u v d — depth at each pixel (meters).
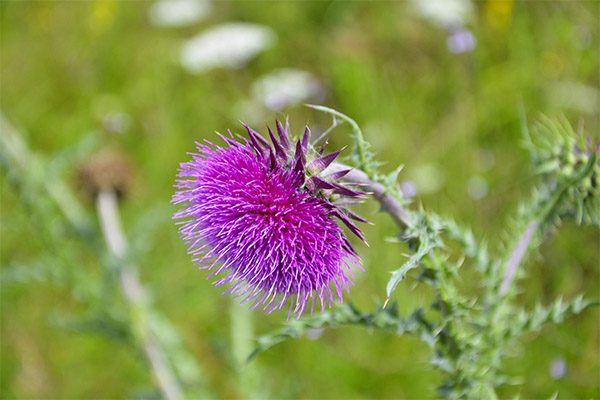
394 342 0.68
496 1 0.77
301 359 0.69
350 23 0.83
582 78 0.75
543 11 0.77
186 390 0.66
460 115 0.75
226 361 0.67
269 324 0.70
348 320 0.53
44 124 0.82
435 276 0.53
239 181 0.51
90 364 0.71
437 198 0.72
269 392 0.67
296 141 0.51
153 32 0.87
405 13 0.81
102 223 0.68
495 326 0.54
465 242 0.55
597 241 0.69
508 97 0.75
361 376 0.68
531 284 0.69
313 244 0.50
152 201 0.77
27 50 0.85
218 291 0.72
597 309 0.66
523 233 0.56
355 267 0.70
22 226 0.67
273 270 0.49
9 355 0.72
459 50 0.74
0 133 0.67
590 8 0.76
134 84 0.83
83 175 0.69
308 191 0.51
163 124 0.80
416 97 0.77
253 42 0.80
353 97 0.77
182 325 0.71
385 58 0.80
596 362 0.65
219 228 0.51
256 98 0.80
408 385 0.67
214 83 0.83
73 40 0.85
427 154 0.74
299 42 0.83
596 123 0.73
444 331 0.53
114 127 0.80
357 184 0.51
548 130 0.57
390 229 0.70
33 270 0.66
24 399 0.70
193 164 0.52
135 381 0.71
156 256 0.73
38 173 0.67
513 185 0.72
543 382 0.65
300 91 0.77
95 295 0.66
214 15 0.88
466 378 0.53
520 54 0.76
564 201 0.56
